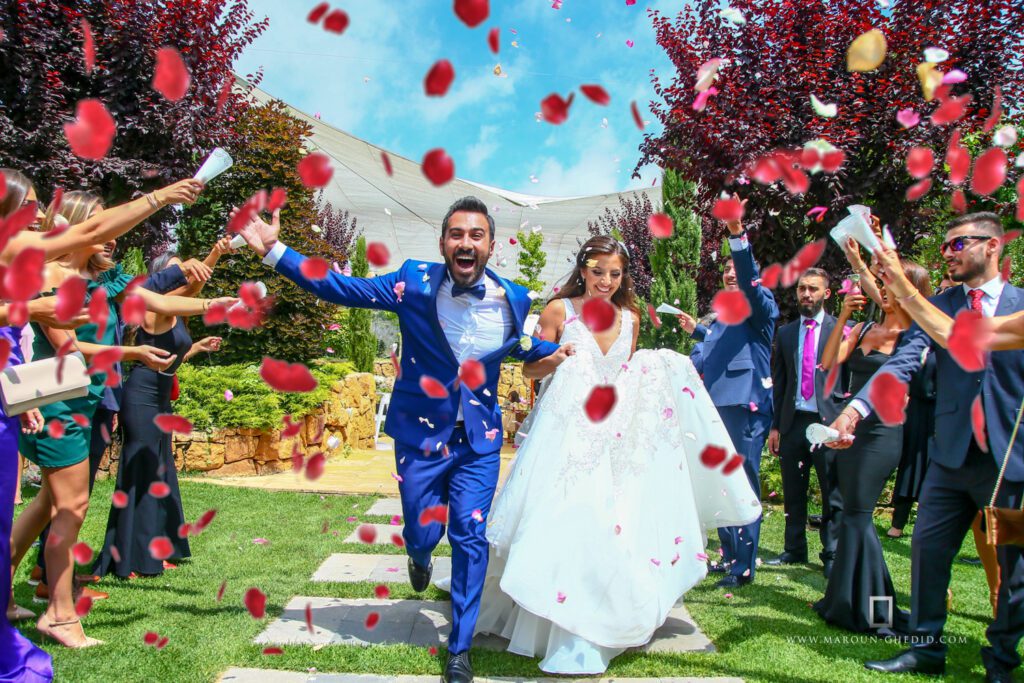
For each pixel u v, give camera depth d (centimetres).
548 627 300
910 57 665
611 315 114
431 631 320
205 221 878
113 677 258
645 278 1470
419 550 303
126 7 718
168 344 375
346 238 1662
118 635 297
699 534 321
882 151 677
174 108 745
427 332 284
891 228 706
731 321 113
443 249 286
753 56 689
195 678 261
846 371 382
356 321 1331
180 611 330
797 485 473
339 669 275
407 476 291
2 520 221
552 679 276
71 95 734
